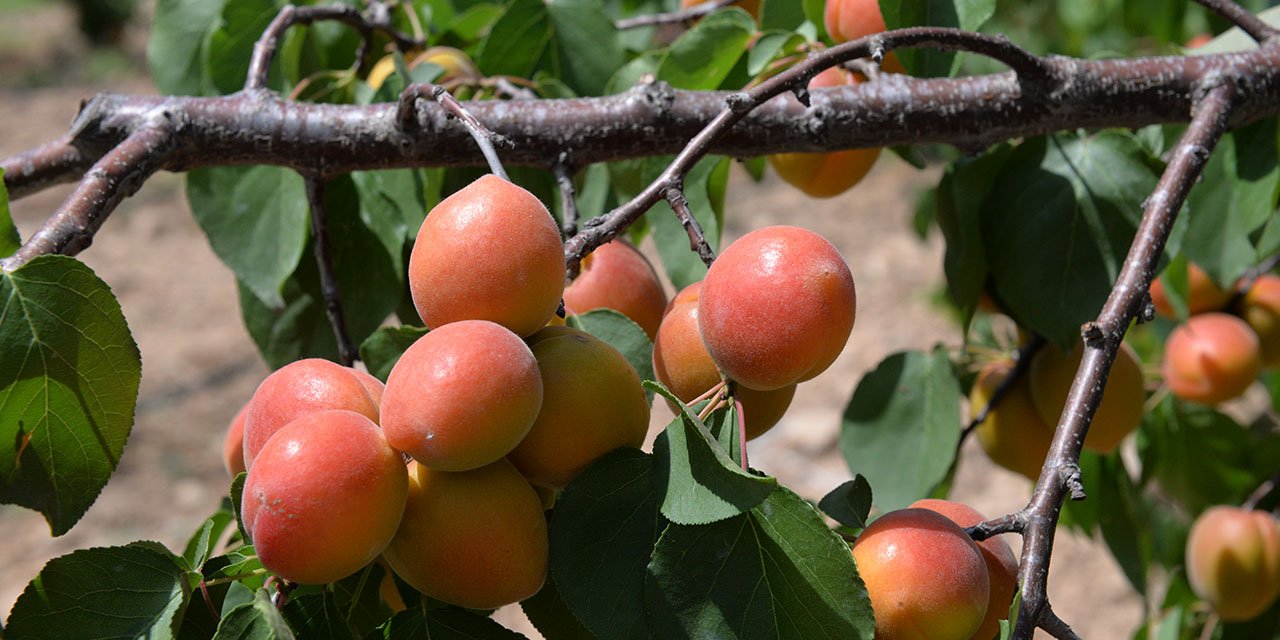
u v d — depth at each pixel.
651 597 0.96
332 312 1.17
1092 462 1.37
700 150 1.02
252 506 0.92
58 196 5.13
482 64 1.29
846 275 0.97
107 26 7.48
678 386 1.02
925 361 1.27
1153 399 1.51
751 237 0.98
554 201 1.25
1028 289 1.19
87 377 1.01
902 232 4.48
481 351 0.93
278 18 1.19
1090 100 1.14
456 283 0.95
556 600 1.00
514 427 0.93
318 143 1.12
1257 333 1.45
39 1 8.62
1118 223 1.19
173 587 0.96
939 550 0.97
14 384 1.00
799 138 1.14
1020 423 1.27
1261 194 1.23
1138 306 1.04
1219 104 1.13
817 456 3.17
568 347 0.96
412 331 1.06
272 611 0.92
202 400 3.76
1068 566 2.78
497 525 0.94
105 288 1.00
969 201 1.20
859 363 3.65
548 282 0.96
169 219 5.13
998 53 1.10
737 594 0.96
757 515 0.96
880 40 1.05
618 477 0.97
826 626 0.95
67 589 0.95
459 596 0.95
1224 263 1.26
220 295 4.46
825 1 1.22
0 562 2.99
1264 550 1.43
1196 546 1.48
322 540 0.92
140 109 1.12
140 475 3.37
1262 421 1.82
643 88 1.13
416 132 1.12
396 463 0.93
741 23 1.21
